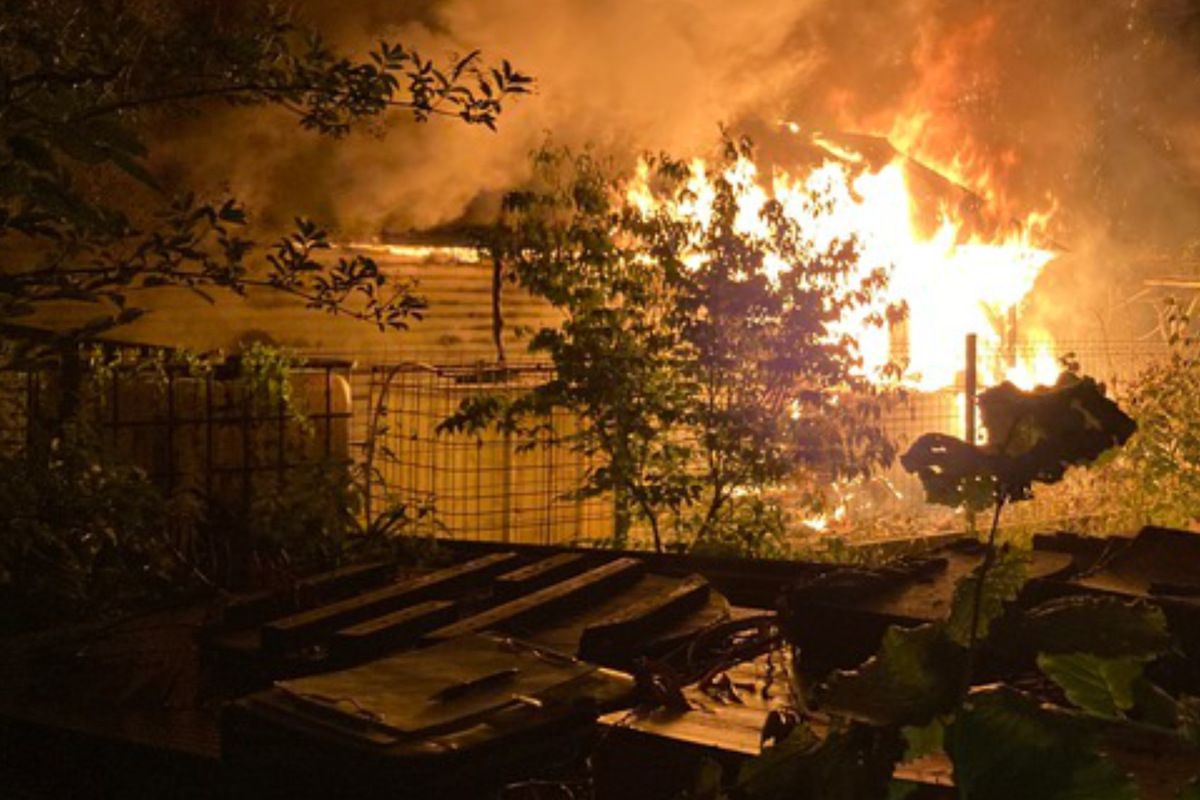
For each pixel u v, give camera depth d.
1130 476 11.77
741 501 9.45
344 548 6.44
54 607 5.89
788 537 10.12
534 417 9.79
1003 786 1.29
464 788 2.83
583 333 9.07
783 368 9.16
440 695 3.05
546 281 9.29
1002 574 1.55
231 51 4.88
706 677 3.74
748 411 9.10
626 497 9.23
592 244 9.30
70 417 6.40
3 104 3.94
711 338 9.09
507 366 10.38
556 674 3.24
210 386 7.19
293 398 7.39
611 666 3.84
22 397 6.57
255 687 3.96
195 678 4.09
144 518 6.29
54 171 3.70
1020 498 1.54
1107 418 1.50
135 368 6.85
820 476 9.66
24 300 4.74
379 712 2.95
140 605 5.98
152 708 3.81
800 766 1.55
